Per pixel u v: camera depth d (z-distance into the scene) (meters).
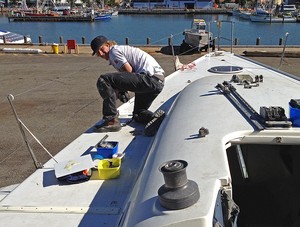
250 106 2.72
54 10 83.31
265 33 43.94
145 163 2.36
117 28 57.28
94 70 17.00
